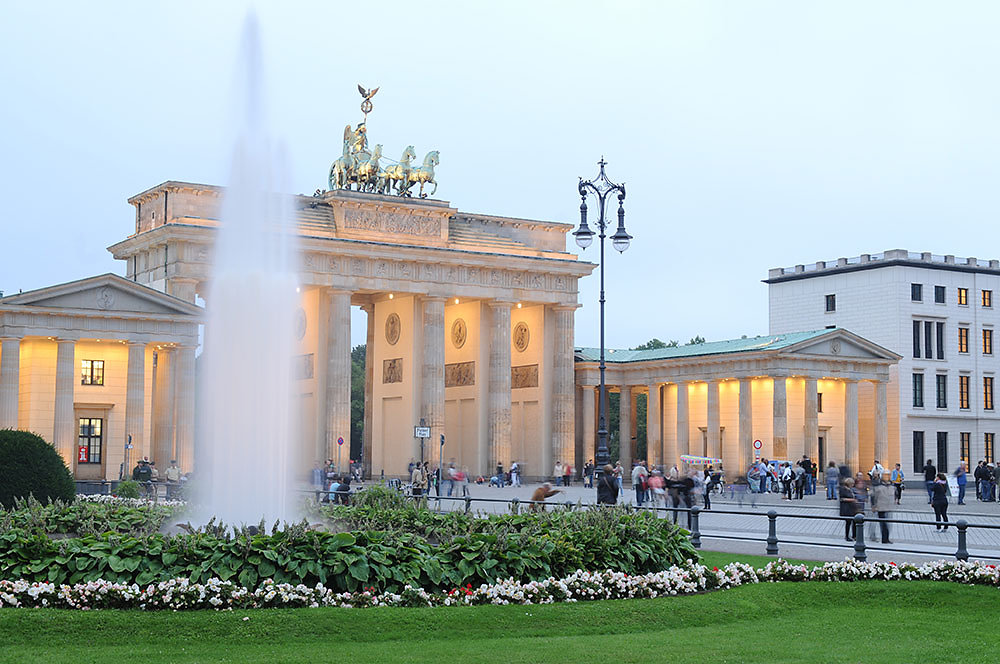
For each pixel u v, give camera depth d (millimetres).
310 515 43812
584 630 28500
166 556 29547
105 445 107875
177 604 27953
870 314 148000
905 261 145750
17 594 28453
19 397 104938
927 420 146500
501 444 144125
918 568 36781
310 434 137375
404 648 25469
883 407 137125
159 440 112000
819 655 26047
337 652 24938
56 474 55406
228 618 27141
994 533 61094
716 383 137750
